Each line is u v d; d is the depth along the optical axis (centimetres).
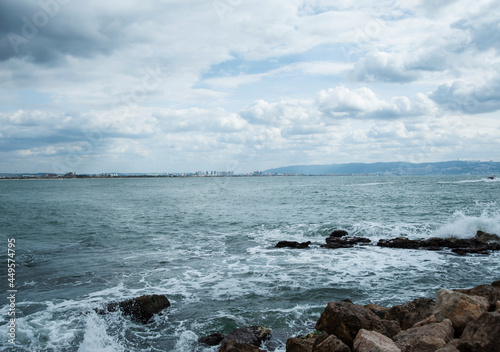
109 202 5338
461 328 791
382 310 973
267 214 3466
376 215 3095
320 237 2306
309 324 966
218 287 1281
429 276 1399
